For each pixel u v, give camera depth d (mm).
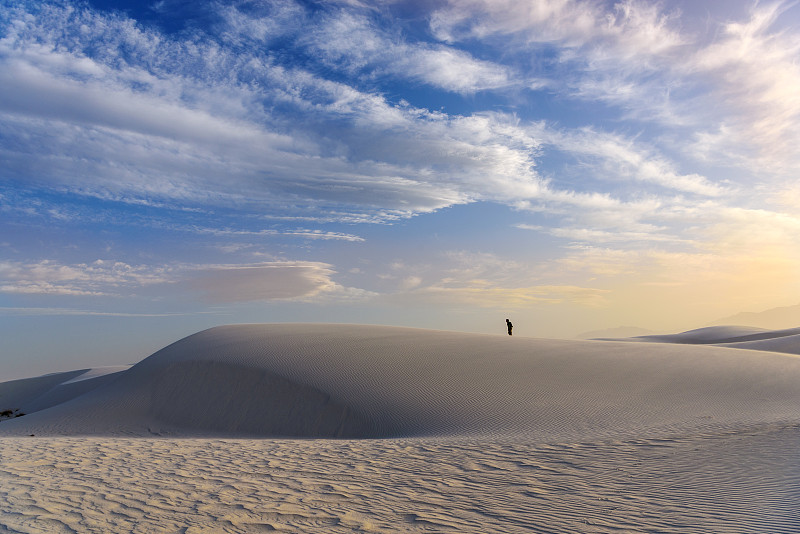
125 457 10617
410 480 8508
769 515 6141
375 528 5988
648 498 7160
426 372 22297
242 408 21828
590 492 7594
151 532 5766
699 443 10484
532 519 6359
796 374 21203
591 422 15242
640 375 21391
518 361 23875
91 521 6141
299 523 6168
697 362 24016
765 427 11680
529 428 15141
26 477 8492
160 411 23281
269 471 9242
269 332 30469
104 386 28609
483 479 8547
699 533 5715
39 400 42656
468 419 17062
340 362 23906
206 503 6988
